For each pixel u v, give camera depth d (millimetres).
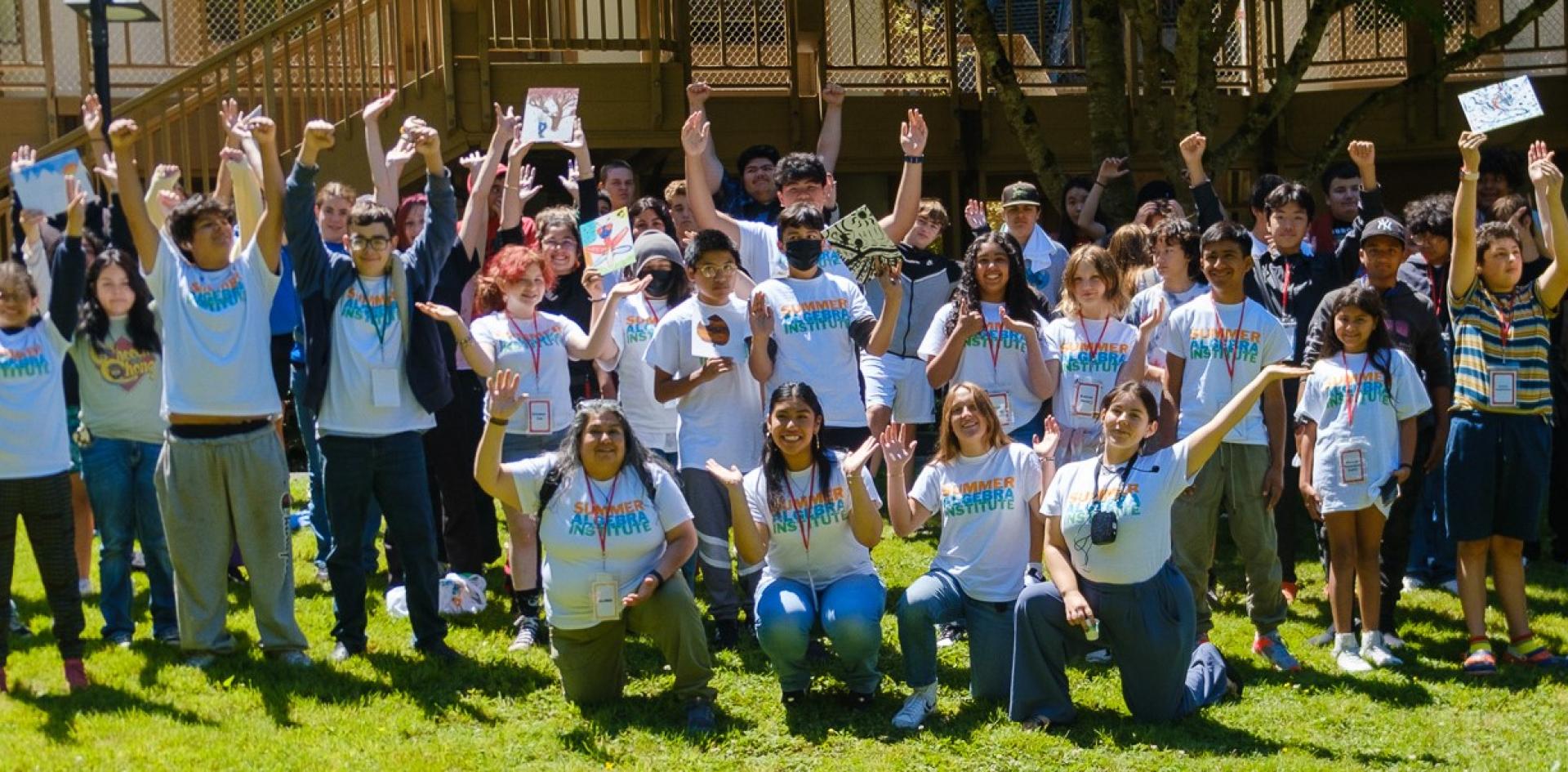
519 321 6918
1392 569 7008
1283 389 7238
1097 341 7016
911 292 7914
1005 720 5988
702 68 11891
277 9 12891
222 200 6895
